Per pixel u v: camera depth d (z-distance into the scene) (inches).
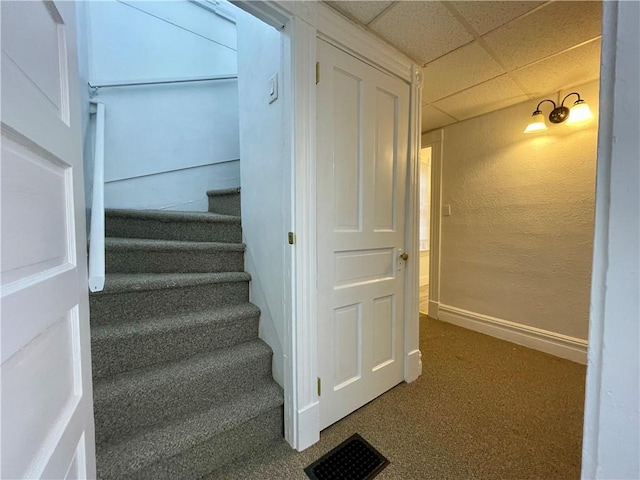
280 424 54.3
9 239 16.6
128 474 39.8
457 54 66.2
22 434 17.3
